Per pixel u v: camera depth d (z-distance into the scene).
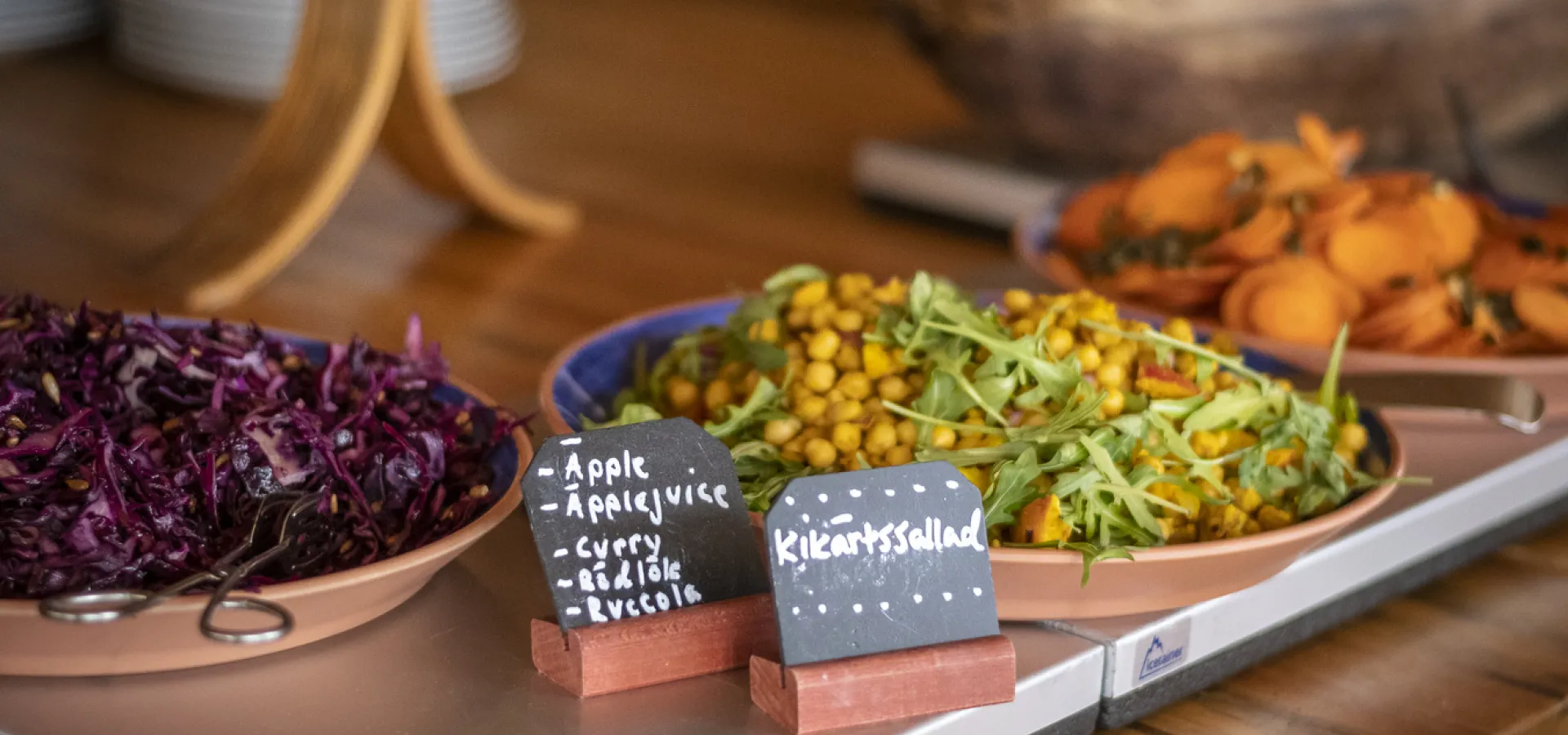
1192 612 0.93
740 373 1.03
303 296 2.09
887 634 0.78
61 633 0.75
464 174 2.36
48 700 0.77
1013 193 2.56
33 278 2.07
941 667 0.79
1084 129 2.54
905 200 2.71
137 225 2.38
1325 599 1.03
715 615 0.82
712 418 1.01
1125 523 0.88
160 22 3.20
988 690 0.80
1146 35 2.35
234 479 0.85
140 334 0.93
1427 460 1.18
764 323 1.03
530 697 0.81
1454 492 1.11
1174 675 0.94
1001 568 0.84
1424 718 0.96
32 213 2.38
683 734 0.77
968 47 2.46
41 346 0.91
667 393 1.08
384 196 2.62
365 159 2.83
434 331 1.97
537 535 0.79
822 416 0.95
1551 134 3.15
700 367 1.10
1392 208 1.39
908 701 0.78
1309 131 1.51
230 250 2.11
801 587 0.77
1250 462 0.96
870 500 0.79
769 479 0.92
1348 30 2.40
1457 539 1.15
